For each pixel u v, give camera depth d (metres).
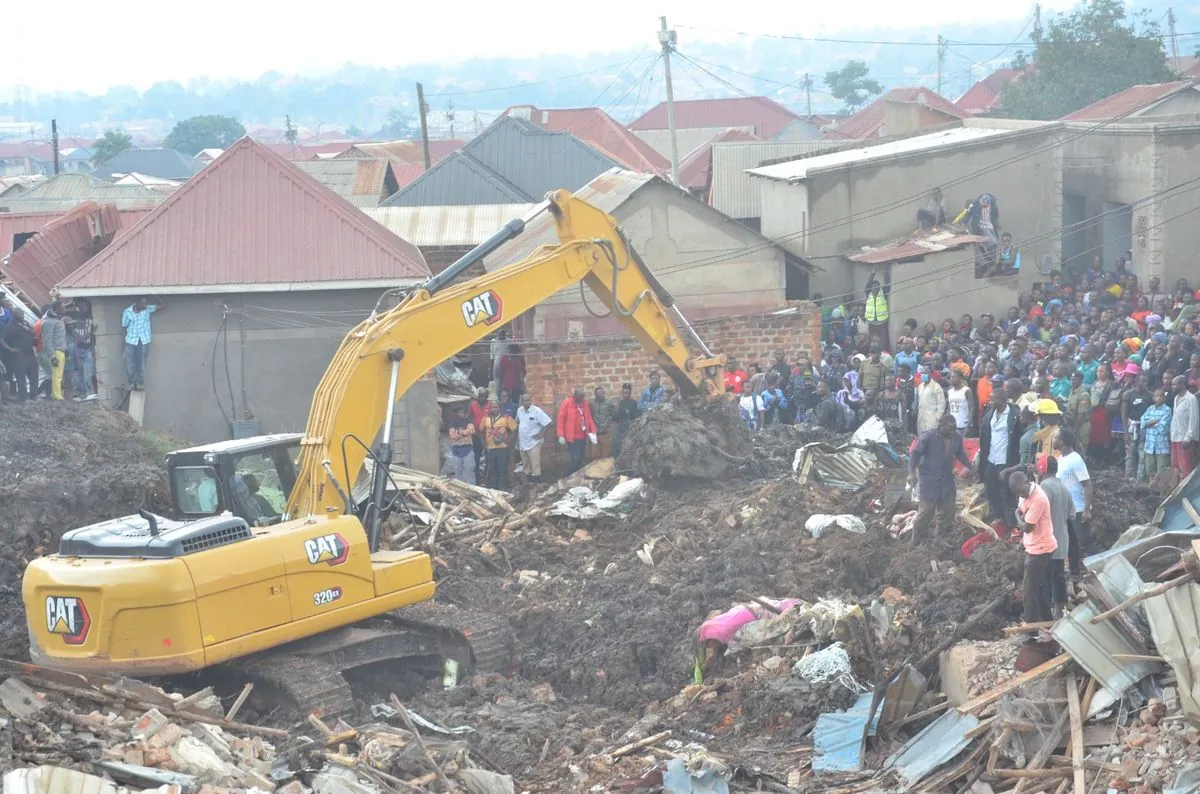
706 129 93.06
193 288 27.89
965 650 13.52
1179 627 12.05
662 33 46.75
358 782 12.16
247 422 28.44
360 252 28.36
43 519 19.91
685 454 22.56
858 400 27.75
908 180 36.25
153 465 22.94
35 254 34.88
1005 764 12.17
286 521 15.84
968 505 19.14
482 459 26.89
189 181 29.39
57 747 11.81
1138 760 11.48
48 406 24.34
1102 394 24.12
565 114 79.06
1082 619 12.67
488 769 13.23
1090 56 75.00
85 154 175.38
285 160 30.02
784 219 37.78
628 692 15.48
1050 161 36.88
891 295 34.16
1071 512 15.80
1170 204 36.97
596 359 29.73
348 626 15.82
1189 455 21.22
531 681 16.25
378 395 17.16
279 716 14.72
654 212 32.59
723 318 31.92
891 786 12.28
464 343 18.31
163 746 12.32
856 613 14.45
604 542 21.39
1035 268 36.62
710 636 15.49
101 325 28.44
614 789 12.52
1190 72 71.12
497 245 18.83
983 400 25.31
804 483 21.14
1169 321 30.56
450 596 18.83
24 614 18.08
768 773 12.62
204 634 14.15
